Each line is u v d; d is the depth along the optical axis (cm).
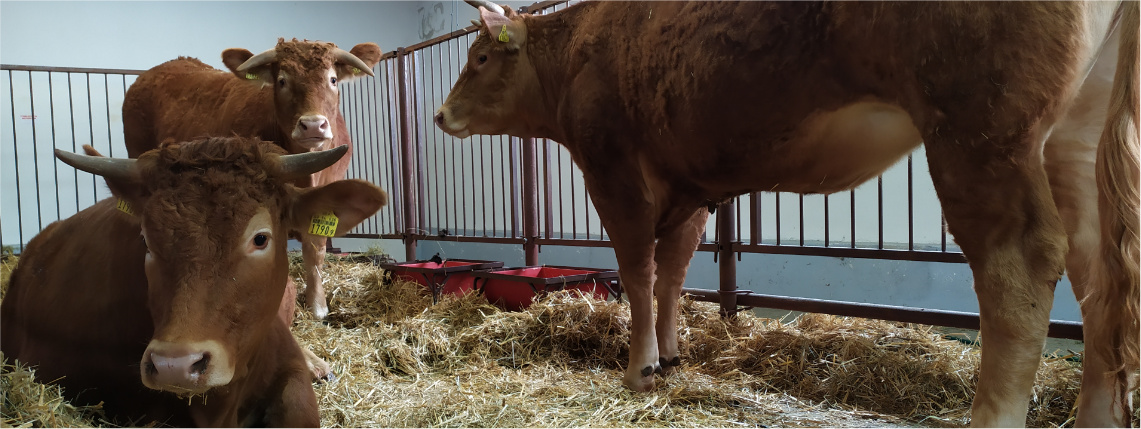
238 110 514
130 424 219
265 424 229
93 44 839
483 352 400
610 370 369
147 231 174
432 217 1011
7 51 780
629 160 317
